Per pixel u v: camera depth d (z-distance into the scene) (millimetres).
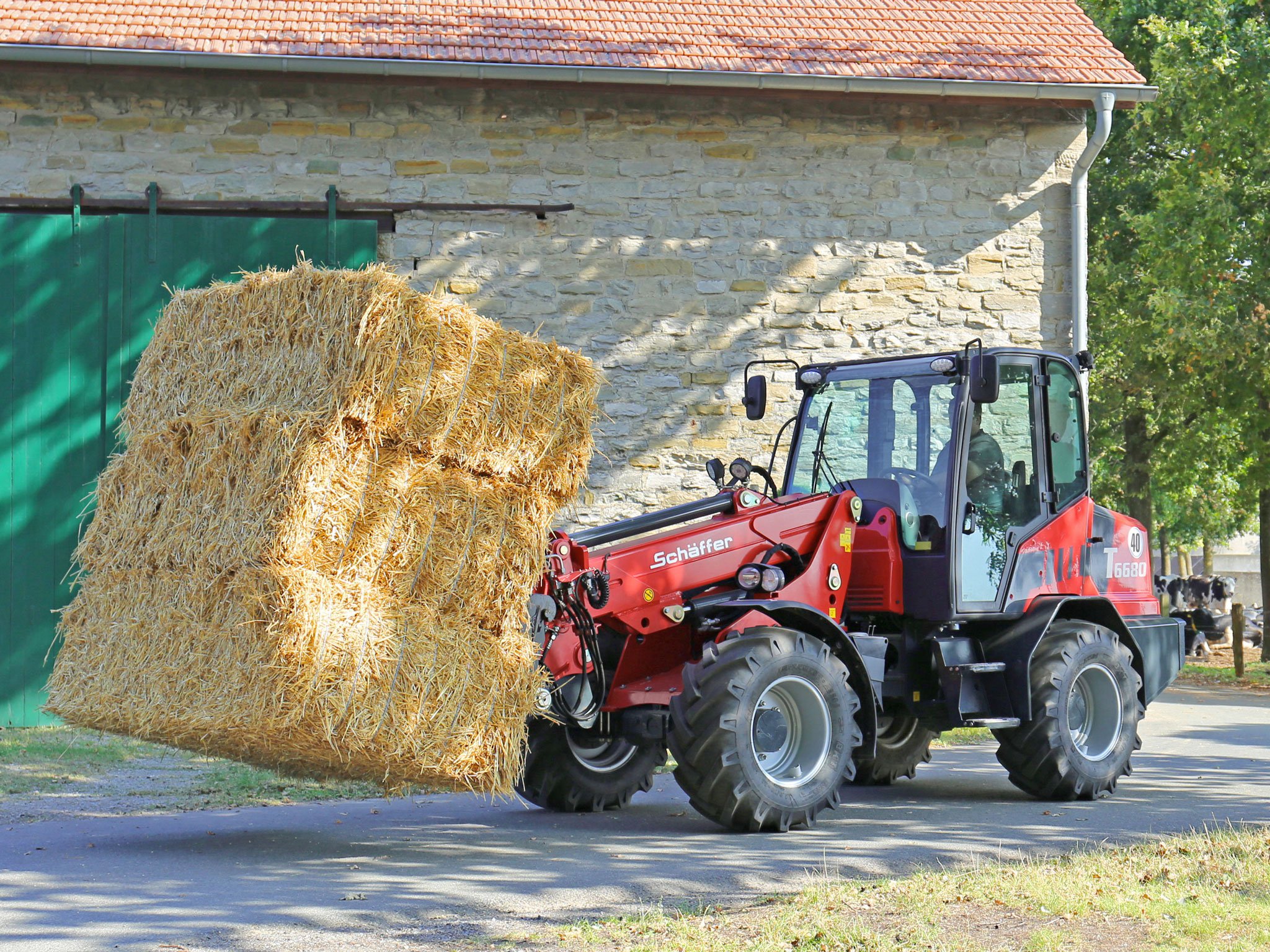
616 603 6691
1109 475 25656
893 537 7496
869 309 11891
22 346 10500
